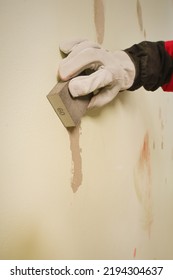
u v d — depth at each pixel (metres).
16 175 0.38
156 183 0.90
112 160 0.63
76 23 0.52
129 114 0.72
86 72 0.51
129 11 0.75
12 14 0.38
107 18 0.64
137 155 0.76
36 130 0.42
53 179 0.45
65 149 0.48
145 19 0.87
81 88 0.45
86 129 0.54
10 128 0.37
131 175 0.72
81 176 0.52
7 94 0.37
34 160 0.41
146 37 0.87
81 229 0.52
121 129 0.67
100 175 0.58
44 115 0.43
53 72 0.46
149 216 0.84
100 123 0.59
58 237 0.46
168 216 1.03
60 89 0.43
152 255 0.86
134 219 0.74
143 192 0.79
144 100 0.81
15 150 0.38
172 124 1.10
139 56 0.58
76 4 0.52
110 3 0.65
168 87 0.66
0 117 0.36
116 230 0.64
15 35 0.39
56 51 0.47
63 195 0.47
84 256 0.52
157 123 0.93
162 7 1.04
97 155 0.57
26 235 0.40
